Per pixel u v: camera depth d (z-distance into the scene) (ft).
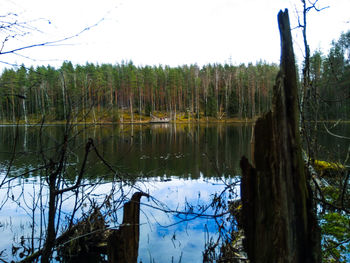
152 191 22.54
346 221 13.17
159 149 48.78
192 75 190.29
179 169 31.63
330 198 15.08
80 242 13.08
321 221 13.39
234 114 176.24
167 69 211.61
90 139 8.51
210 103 172.14
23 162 29.68
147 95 186.19
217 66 199.93
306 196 6.03
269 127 6.16
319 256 5.74
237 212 10.87
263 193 6.16
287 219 5.61
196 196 20.99
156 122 160.66
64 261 12.21
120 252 8.84
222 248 11.68
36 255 10.69
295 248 5.60
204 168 32.09
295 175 5.74
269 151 6.10
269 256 5.99
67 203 18.70
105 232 13.74
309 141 12.03
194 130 98.84
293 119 5.80
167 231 15.19
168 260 12.16
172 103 188.55
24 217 17.12
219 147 48.52
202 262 11.91
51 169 8.41
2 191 21.74
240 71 179.83
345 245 11.12
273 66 161.68
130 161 35.65
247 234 6.70
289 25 5.95
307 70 11.17
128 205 9.14
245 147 48.70
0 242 13.70
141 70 193.16
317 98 12.25
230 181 24.82
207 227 15.31
